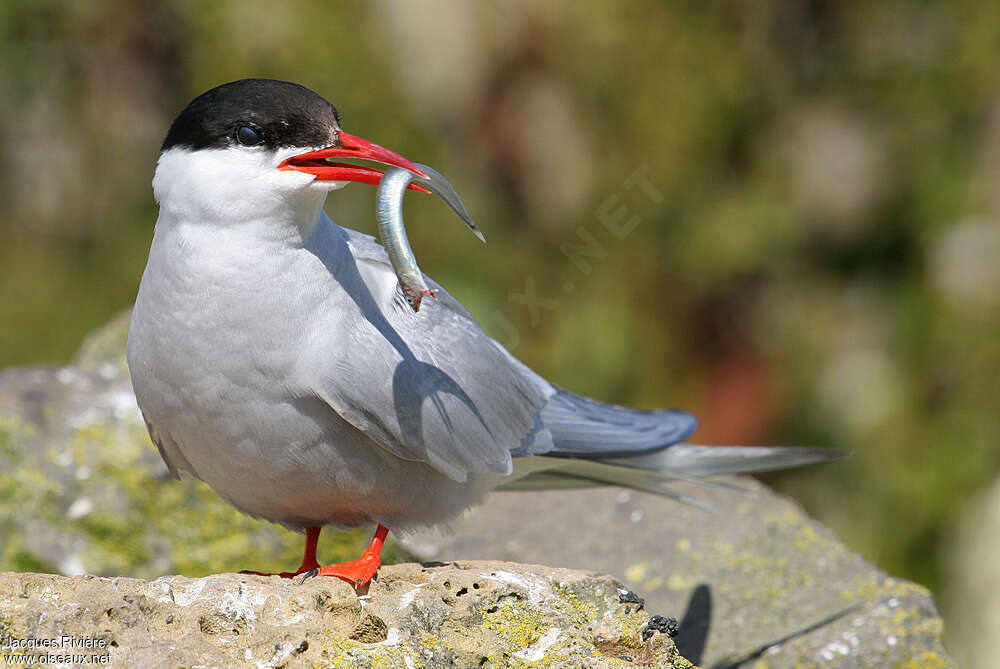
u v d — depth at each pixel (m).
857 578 7.39
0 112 12.71
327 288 5.54
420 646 4.92
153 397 5.62
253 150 5.38
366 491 5.83
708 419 11.40
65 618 4.57
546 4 11.70
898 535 11.10
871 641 6.87
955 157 11.74
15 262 13.45
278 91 5.43
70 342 12.87
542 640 5.12
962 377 11.36
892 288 11.66
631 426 6.80
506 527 8.15
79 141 12.82
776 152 11.88
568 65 11.79
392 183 5.28
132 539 7.80
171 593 4.92
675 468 6.91
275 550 7.80
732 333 11.56
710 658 6.91
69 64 12.68
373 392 5.55
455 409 5.87
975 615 10.73
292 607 4.94
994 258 11.47
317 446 5.62
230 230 5.40
